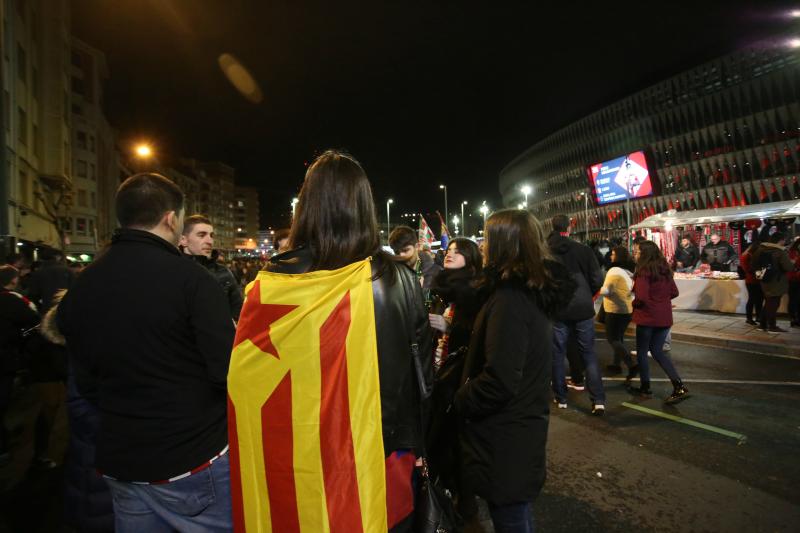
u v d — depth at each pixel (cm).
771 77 4959
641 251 554
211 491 167
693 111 5681
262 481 136
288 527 133
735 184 5309
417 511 157
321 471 132
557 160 7956
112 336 156
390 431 138
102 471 164
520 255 218
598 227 6938
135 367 157
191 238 405
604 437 446
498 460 207
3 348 387
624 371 692
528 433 210
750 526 300
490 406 204
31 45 2366
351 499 131
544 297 212
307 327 135
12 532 314
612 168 3462
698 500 332
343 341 134
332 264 142
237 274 1858
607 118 6794
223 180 12781
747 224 1408
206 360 159
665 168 6006
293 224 152
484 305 225
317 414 133
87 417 205
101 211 4497
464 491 236
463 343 324
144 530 166
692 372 678
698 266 1445
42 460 403
